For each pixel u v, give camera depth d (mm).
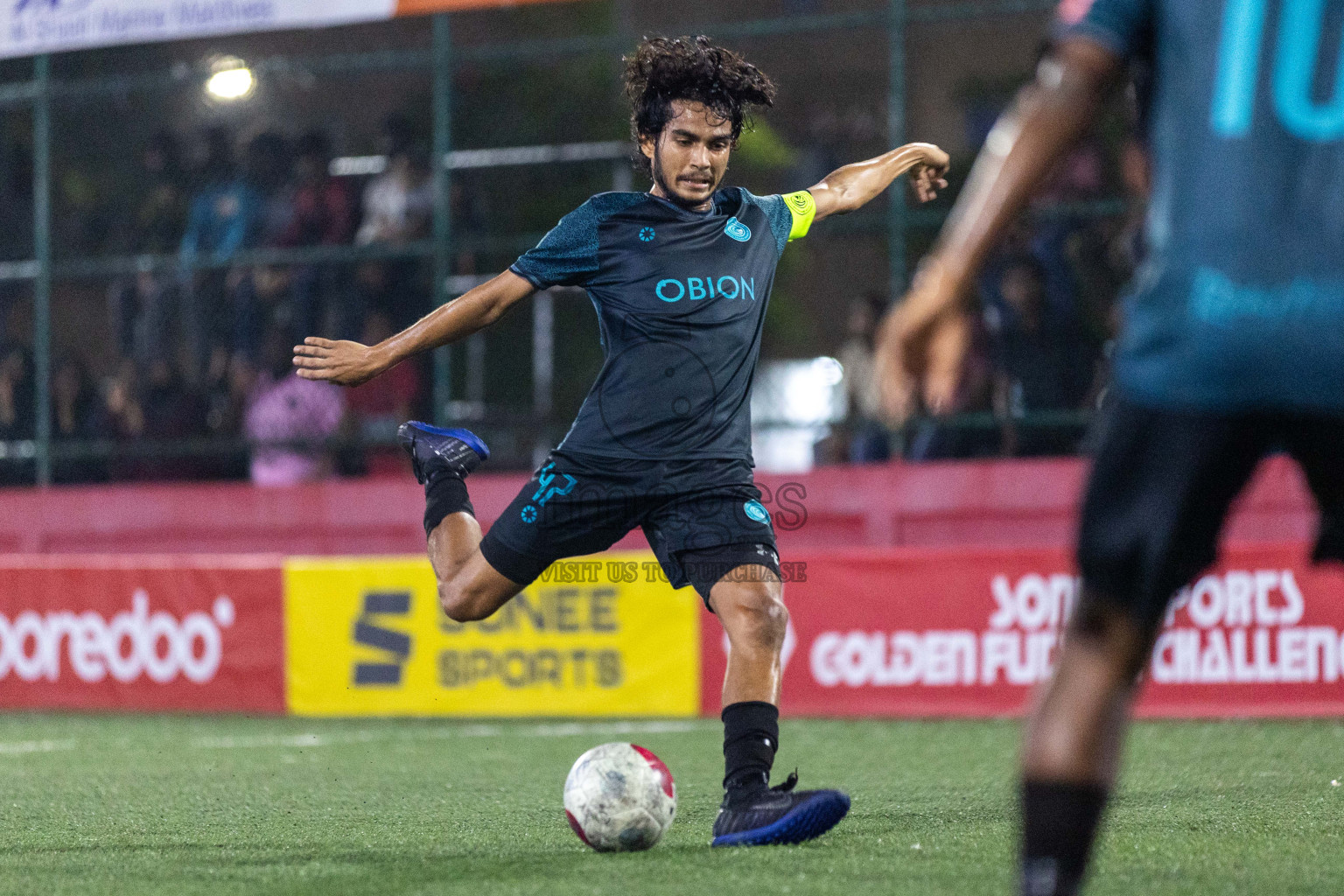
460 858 12438
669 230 13023
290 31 48656
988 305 32281
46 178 36969
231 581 30766
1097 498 7078
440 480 14180
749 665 12594
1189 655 26141
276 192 39719
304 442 35062
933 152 15242
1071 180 32344
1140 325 6965
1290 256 6562
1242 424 6773
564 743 24047
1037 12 30969
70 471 38656
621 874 11297
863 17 31875
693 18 50406
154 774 20281
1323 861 11688
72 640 31719
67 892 11258
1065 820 7070
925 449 32938
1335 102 6594
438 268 34781
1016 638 27062
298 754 22766
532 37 49250
